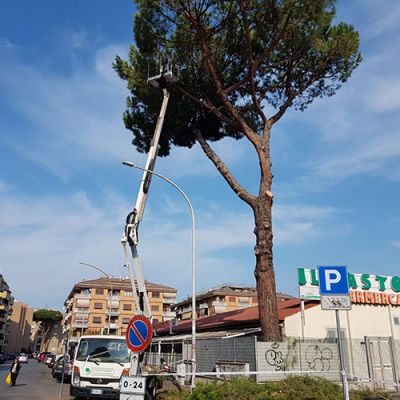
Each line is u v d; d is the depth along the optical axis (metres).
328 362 16.03
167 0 16.14
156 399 11.88
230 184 17.17
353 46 17.06
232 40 17.89
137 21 17.48
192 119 19.28
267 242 15.78
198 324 29.11
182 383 16.61
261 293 15.55
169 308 82.12
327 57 17.48
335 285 8.43
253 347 15.42
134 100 19.95
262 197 16.30
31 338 150.88
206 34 16.77
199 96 18.59
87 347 12.94
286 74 18.25
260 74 18.61
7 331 102.50
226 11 16.62
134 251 10.44
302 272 19.53
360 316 20.06
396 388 14.52
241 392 10.55
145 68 17.88
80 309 78.56
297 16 16.03
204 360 19.38
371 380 14.60
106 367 12.48
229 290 68.94
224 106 18.88
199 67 18.12
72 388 12.48
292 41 17.12
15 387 19.45
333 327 19.47
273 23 16.42
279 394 10.55
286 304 24.09
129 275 10.26
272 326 15.33
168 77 14.91
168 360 27.89
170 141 20.17
